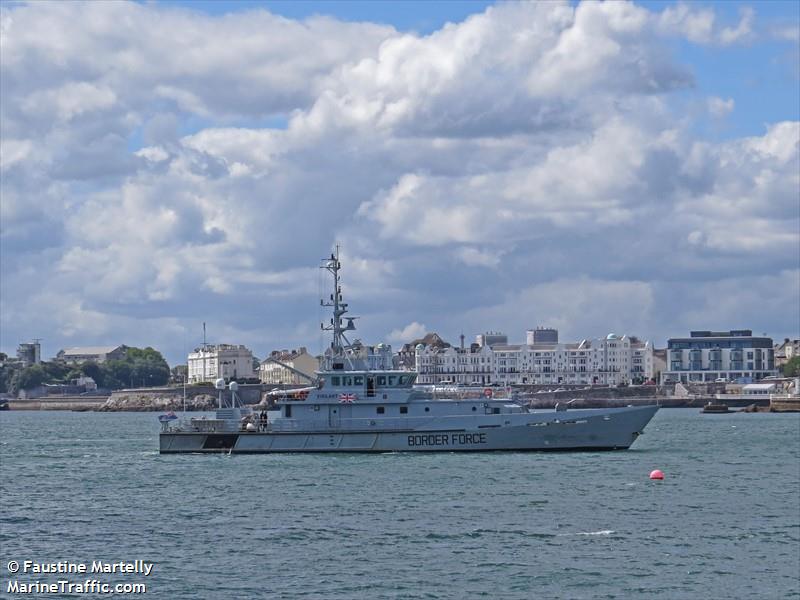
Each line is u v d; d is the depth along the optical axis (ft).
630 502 617.21
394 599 406.21
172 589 421.18
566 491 652.89
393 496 629.10
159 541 509.76
